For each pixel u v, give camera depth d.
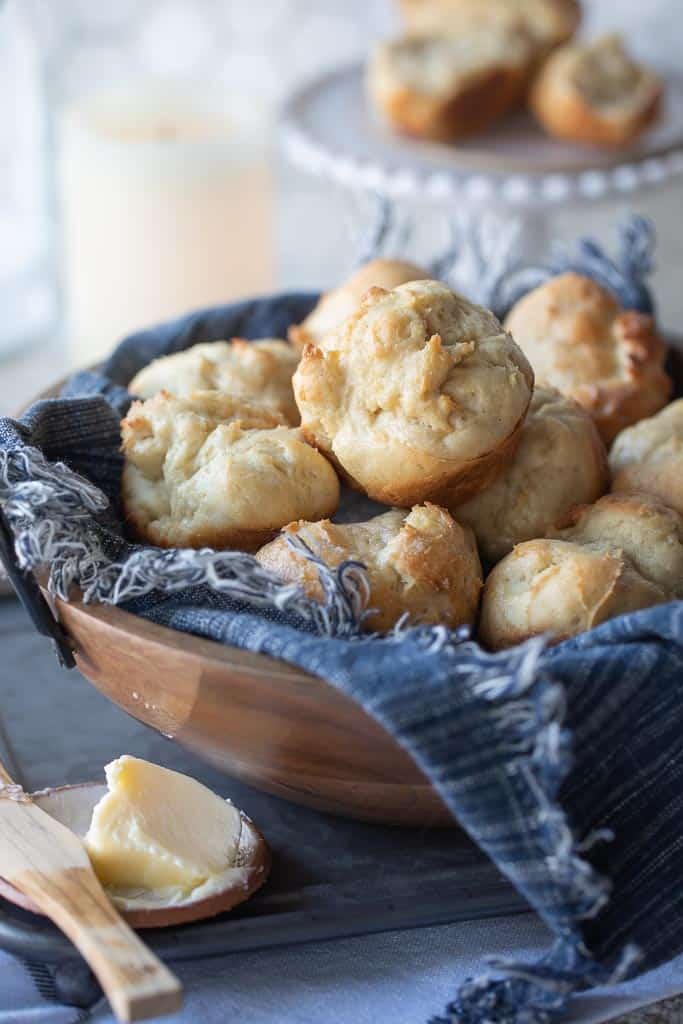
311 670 0.52
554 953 0.52
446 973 0.56
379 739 0.54
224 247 1.18
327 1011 0.55
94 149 1.15
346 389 0.59
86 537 0.57
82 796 0.59
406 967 0.56
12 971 0.56
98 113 1.21
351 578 0.56
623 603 0.57
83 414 0.62
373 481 0.60
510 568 0.59
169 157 1.14
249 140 1.18
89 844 0.56
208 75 1.59
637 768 0.55
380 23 1.56
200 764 0.63
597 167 1.03
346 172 1.05
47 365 1.30
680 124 1.12
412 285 0.60
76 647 0.57
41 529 0.56
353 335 0.60
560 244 0.80
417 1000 0.55
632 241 0.77
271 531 0.59
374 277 0.70
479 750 0.52
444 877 0.58
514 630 0.58
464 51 1.12
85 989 0.55
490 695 0.52
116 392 0.66
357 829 0.60
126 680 0.56
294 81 1.59
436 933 0.57
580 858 0.55
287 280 1.43
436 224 1.46
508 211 1.07
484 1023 0.53
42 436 0.62
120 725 0.65
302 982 0.56
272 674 0.53
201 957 0.55
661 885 0.55
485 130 1.12
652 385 0.69
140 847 0.55
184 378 0.66
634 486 0.63
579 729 0.54
